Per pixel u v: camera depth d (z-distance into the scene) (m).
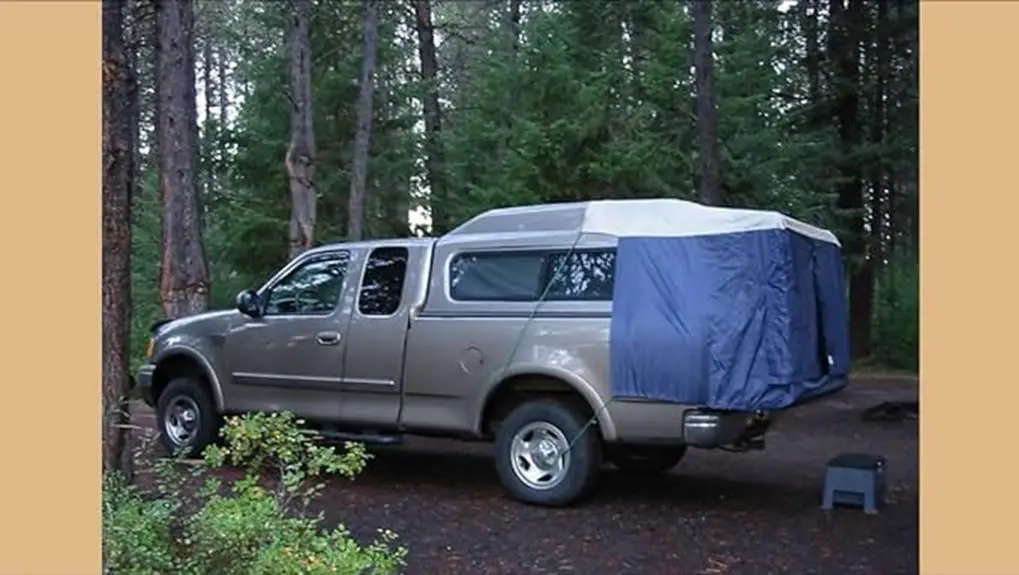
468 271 6.90
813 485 7.49
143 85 18.78
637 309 6.19
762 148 15.95
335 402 7.27
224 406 7.80
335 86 17.19
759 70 16.52
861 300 19.17
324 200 17.31
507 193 14.77
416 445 9.45
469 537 5.76
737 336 5.94
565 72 15.21
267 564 3.34
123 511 3.36
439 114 19.66
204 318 8.08
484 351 6.67
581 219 6.57
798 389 6.01
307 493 4.50
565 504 6.53
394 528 5.95
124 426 4.55
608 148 14.59
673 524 6.12
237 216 16.67
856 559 5.29
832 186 17.73
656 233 6.24
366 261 7.33
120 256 4.62
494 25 23.30
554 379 6.50
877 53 18.23
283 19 16.83
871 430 10.83
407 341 6.97
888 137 18.03
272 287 7.79
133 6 11.68
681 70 15.84
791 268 6.03
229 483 6.29
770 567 5.14
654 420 6.13
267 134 16.78
